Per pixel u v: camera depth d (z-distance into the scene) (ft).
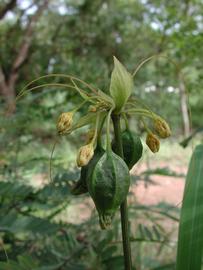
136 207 0.90
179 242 0.37
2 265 0.50
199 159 0.41
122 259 0.70
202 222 0.37
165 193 2.74
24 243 0.79
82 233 0.87
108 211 0.40
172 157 3.51
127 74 0.43
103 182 0.40
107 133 0.41
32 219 0.63
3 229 0.61
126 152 0.45
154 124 0.44
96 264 0.70
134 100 0.45
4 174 1.02
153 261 1.03
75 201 1.13
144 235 0.75
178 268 0.37
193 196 0.39
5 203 0.78
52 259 0.72
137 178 0.94
